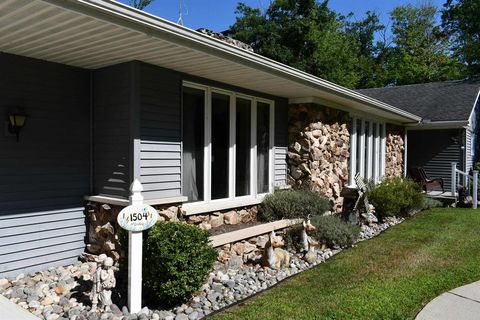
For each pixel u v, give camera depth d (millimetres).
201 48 3871
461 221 7859
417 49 28141
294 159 7230
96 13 2877
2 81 3941
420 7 28359
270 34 21750
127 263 3639
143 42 3570
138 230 3252
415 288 3844
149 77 4461
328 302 3455
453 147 12648
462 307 3465
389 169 11180
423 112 12961
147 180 4461
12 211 4055
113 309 3227
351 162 8820
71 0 2666
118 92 4445
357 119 9156
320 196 6742
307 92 6500
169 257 3242
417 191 9008
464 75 24328
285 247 5484
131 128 4289
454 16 24688
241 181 6211
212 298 3584
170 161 4781
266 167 6824
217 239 4656
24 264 4164
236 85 5863
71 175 4578
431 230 6887
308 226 5305
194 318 3174
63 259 4527
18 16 2881
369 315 3189
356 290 3775
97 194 4730
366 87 28641
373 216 7637
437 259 4926
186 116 5129
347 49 26641
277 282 4145
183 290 3314
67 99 4508
